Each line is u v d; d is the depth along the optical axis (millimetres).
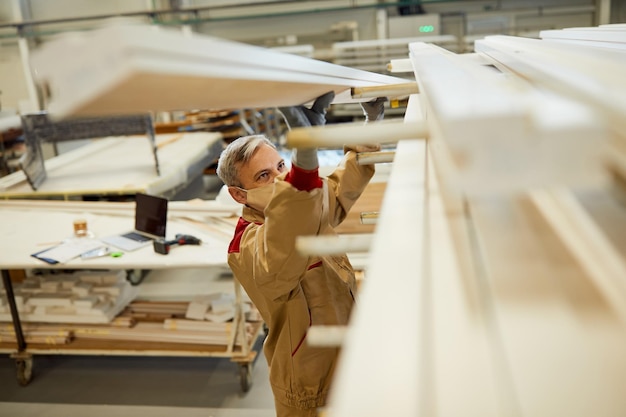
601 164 445
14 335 3033
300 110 1066
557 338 465
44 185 4047
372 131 663
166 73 459
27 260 2664
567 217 684
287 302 1476
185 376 3035
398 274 539
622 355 446
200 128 6098
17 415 2777
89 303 2990
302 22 6828
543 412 401
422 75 947
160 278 4285
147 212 2855
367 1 6613
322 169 3646
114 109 583
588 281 539
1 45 7238
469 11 6465
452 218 692
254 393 2838
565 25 6316
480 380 430
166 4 6918
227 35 7023
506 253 602
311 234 1142
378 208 3125
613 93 548
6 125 3902
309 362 1521
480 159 457
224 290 4008
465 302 518
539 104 508
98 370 3152
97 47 446
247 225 1453
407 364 421
